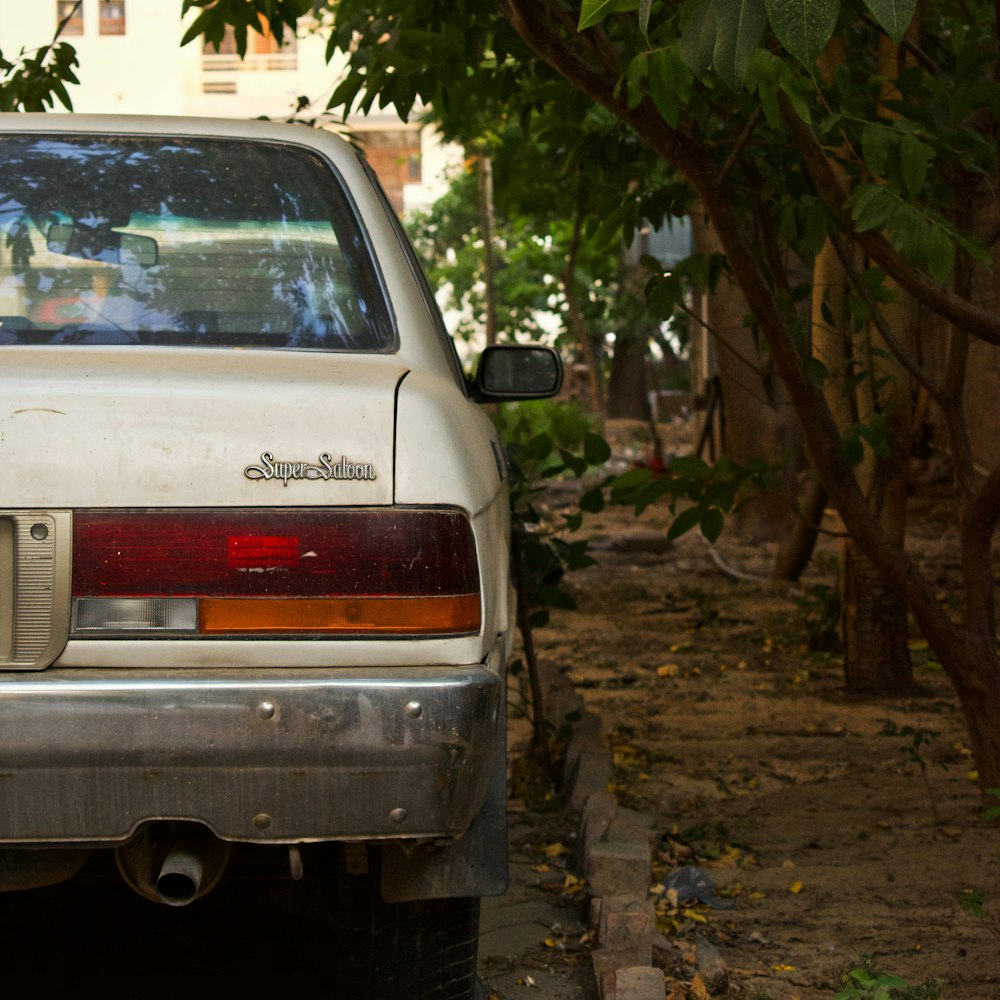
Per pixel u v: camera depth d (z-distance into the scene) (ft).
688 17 9.64
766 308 16.48
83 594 9.29
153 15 119.75
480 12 18.08
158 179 12.10
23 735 8.95
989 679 17.83
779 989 13.51
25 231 11.59
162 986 13.37
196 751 9.05
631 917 13.84
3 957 13.96
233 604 9.33
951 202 16.74
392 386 9.98
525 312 117.29
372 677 9.24
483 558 10.05
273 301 11.48
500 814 10.62
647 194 20.03
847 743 23.61
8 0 108.88
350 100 18.83
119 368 9.84
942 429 54.65
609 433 108.37
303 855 11.21
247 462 9.43
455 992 11.39
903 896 16.28
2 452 9.30
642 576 44.11
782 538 49.75
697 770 21.98
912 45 18.01
